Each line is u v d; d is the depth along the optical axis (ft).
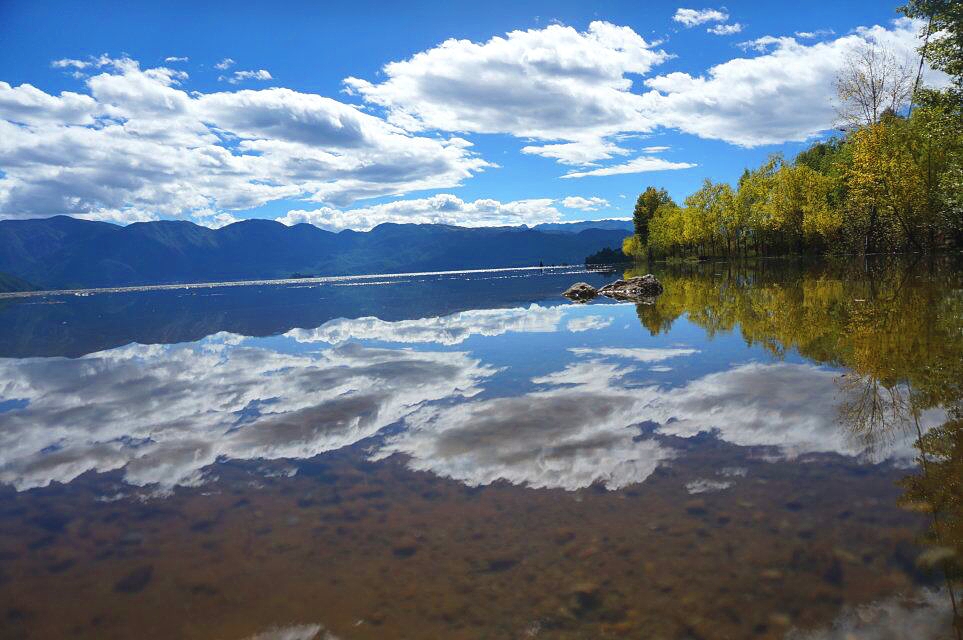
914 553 14.29
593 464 22.18
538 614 12.87
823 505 17.34
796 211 220.02
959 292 67.26
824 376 33.88
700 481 19.86
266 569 15.65
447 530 17.34
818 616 12.16
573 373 40.06
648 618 12.46
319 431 28.96
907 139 146.00
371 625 12.87
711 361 41.34
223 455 25.99
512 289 179.93
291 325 89.04
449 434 27.20
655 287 121.70
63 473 24.57
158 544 17.54
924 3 108.37
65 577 15.80
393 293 200.85
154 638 12.91
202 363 53.47
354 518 18.60
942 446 21.43
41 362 58.80
